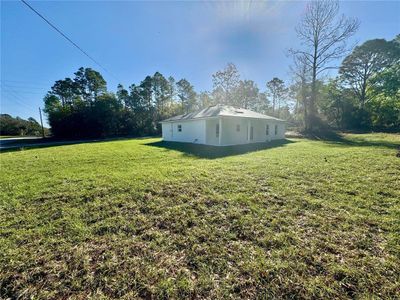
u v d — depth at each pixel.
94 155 9.39
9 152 11.95
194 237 2.54
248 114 15.53
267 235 2.53
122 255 2.23
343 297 1.62
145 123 36.84
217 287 1.75
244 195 3.81
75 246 2.41
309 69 23.19
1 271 2.00
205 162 7.03
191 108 42.75
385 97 24.94
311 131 22.53
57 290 1.78
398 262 1.99
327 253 2.16
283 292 1.69
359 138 15.53
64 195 4.05
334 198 3.61
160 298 1.67
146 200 3.71
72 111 31.58
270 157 7.80
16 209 3.46
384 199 3.52
